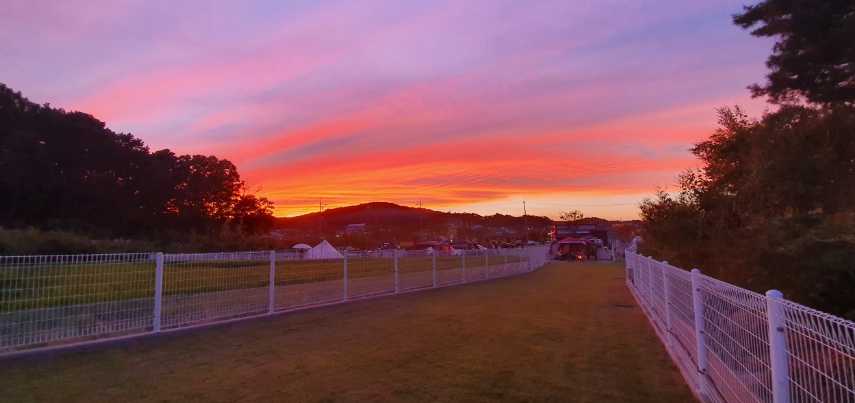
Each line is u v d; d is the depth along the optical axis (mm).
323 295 12586
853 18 7355
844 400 2443
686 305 5855
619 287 18031
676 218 13203
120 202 51156
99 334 7566
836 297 6367
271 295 10773
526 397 5047
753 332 3666
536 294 15406
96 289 7562
